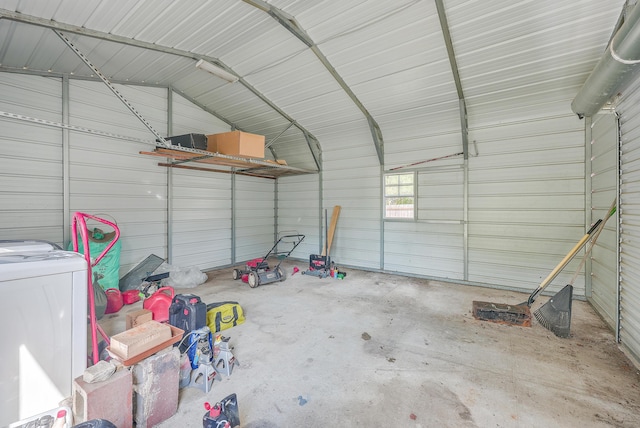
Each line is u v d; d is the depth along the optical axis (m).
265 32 3.19
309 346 2.59
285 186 6.85
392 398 1.90
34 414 1.30
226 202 5.84
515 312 3.03
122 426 1.48
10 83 3.28
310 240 6.48
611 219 3.03
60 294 1.37
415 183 5.04
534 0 2.52
